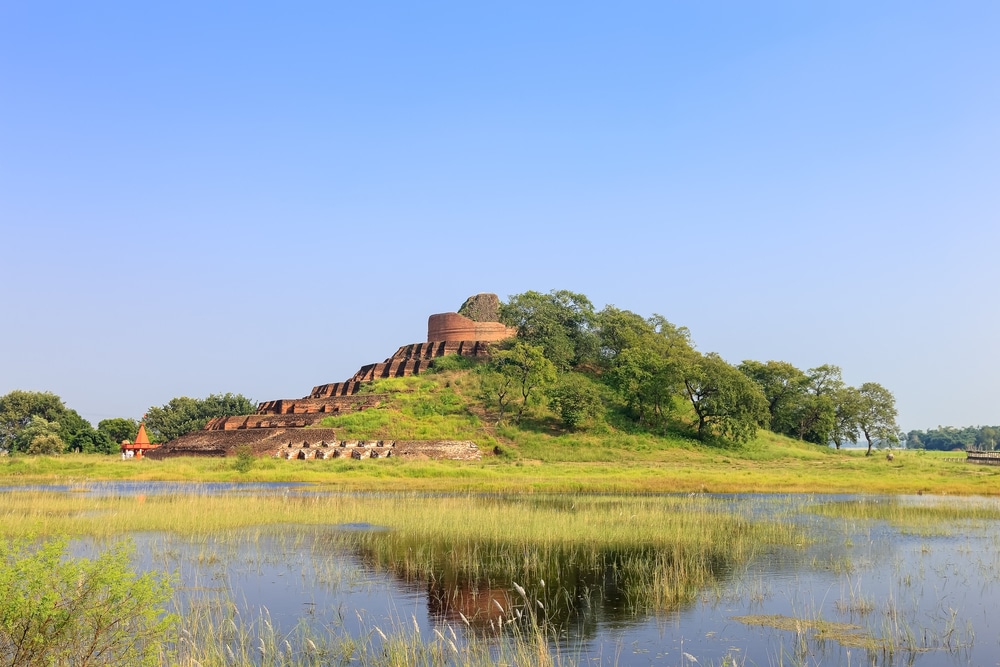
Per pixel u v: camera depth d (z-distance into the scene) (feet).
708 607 80.48
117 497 171.12
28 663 48.37
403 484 222.48
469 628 73.10
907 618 76.43
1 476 245.86
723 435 354.95
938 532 130.62
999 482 238.07
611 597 84.53
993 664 62.85
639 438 341.62
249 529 127.75
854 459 352.49
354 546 113.19
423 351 436.35
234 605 78.43
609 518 140.26
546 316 408.05
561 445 323.98
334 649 65.82
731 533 126.72
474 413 351.25
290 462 279.90
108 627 51.06
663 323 459.73
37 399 476.95
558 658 62.28
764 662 63.52
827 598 84.12
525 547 112.78
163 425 517.55
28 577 49.34
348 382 431.02
